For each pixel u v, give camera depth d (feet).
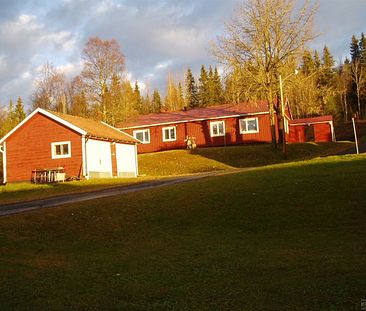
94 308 17.79
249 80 121.80
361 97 277.64
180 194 47.80
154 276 22.86
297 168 59.31
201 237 33.99
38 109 90.68
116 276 22.89
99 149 95.09
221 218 39.34
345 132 201.77
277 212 39.34
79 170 87.66
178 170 112.57
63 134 89.45
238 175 58.39
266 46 120.16
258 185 48.96
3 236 31.32
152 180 73.77
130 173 110.73
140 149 158.81
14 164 92.22
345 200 40.24
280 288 19.79
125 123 164.14
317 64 274.98
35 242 31.22
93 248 30.68
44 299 18.94
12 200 57.72
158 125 156.46
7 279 22.02
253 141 141.59
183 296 19.22
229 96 131.54
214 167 110.83
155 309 17.58
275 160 114.01
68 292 20.01
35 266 24.88
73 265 25.41
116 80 173.58
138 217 40.50
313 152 121.70
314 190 44.14
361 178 46.16
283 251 27.78
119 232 35.96
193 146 140.15
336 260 24.41
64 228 35.37
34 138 91.50
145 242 32.68
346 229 33.40
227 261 25.84
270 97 123.03
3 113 239.71
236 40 121.49
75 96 204.03
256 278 21.76
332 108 255.50
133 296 19.38
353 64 290.15
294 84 125.49
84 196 54.13
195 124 150.92
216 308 17.46
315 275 21.63
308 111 238.89
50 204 46.78
